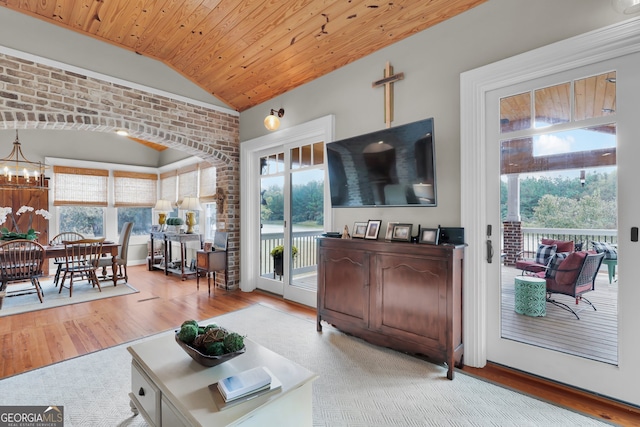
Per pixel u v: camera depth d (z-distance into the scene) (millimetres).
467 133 2402
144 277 5645
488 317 2393
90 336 2922
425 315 2312
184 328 1623
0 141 5551
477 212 2375
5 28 2906
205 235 6211
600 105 1941
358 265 2732
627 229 1853
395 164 2656
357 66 3186
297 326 3172
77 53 3305
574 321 2131
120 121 3574
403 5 2514
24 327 3145
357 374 2242
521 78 2191
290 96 3918
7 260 3826
